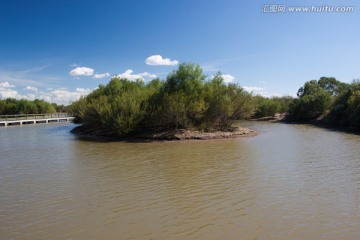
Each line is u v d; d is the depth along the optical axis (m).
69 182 14.99
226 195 12.46
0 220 10.33
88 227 9.57
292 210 10.59
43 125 58.22
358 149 22.97
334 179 14.48
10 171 17.69
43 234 9.13
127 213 10.69
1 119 61.34
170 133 33.00
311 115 58.91
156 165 18.72
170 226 9.51
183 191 13.16
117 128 33.38
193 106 34.12
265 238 8.52
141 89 43.53
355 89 47.91
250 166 17.77
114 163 19.53
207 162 19.30
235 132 34.53
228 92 37.69
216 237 8.66
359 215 10.02
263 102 68.44
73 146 27.81
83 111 42.25
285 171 16.33
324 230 8.94
